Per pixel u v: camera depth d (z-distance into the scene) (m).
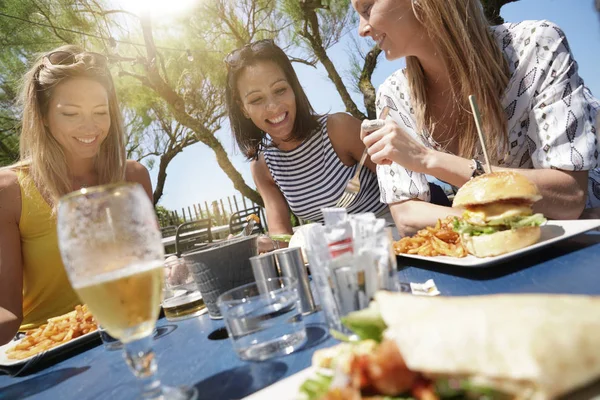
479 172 1.58
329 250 0.76
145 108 11.33
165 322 1.32
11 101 7.79
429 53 1.97
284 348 0.80
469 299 0.50
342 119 2.76
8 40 7.58
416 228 1.89
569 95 1.67
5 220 1.96
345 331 0.74
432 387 0.44
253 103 2.66
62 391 0.91
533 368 0.38
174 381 0.79
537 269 0.93
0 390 1.03
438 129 2.19
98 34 8.30
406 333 0.45
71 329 1.23
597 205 1.93
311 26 8.64
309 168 2.84
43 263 2.04
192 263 1.15
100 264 0.63
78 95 2.03
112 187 0.67
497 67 1.82
